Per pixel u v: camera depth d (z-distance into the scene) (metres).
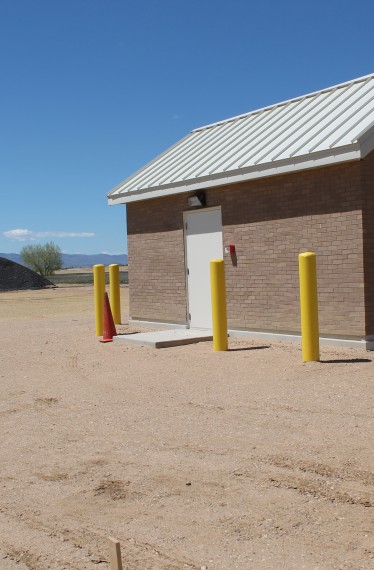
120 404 9.48
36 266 97.44
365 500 5.55
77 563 4.91
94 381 11.15
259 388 9.66
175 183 15.59
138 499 5.97
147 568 4.74
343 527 5.10
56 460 7.23
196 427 8.04
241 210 14.41
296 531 5.10
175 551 4.94
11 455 7.53
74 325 20.23
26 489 6.44
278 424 7.86
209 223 15.39
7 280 57.28
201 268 15.76
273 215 13.67
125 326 18.05
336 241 12.44
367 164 12.02
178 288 16.48
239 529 5.21
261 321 14.12
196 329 16.05
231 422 8.12
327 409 8.31
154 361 12.41
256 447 7.10
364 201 11.98
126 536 5.26
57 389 10.73
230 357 12.12
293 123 14.73
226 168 14.28
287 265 13.46
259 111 17.38
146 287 17.59
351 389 9.17
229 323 14.88
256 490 5.95
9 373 12.31
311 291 11.03
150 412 8.91
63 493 6.26
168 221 16.62
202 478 6.34
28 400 10.09
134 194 17.00
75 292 46.75
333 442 7.04
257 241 14.09
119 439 7.82
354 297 12.18
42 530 5.52
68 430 8.37
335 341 12.49
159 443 7.53
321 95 15.57
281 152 13.20
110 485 6.36
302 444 7.06
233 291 14.75
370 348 12.02
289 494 5.80
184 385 10.29
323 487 5.89
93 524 5.54
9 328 20.59
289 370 10.59
